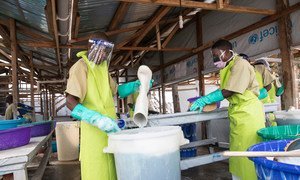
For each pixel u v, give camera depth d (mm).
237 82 1971
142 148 1225
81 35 5254
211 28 5875
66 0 2471
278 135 1459
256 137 1978
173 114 2432
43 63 8172
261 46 4523
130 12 4625
